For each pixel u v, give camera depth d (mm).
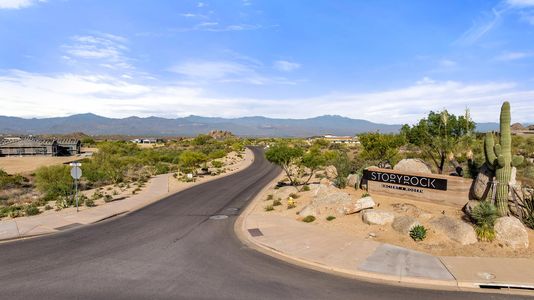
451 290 9516
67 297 9352
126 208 22844
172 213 21250
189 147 108312
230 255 12844
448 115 23234
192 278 10609
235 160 64875
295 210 19328
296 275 10781
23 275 11078
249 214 19703
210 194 28438
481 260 11367
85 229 17531
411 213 15766
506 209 14250
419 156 33281
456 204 16766
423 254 12078
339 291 9562
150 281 10406
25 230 17203
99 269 11523
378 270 10820
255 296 9273
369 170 20750
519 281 9758
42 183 34344
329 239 14102
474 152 26062
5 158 79562
